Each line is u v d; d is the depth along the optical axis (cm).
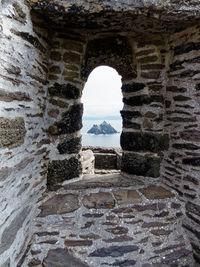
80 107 219
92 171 358
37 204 182
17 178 136
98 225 181
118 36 209
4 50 112
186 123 188
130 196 198
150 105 213
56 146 200
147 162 217
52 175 199
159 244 182
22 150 141
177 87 196
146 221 187
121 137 236
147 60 210
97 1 144
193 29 176
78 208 185
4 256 121
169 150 210
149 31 193
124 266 169
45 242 173
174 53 197
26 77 143
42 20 163
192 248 187
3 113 112
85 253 171
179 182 197
